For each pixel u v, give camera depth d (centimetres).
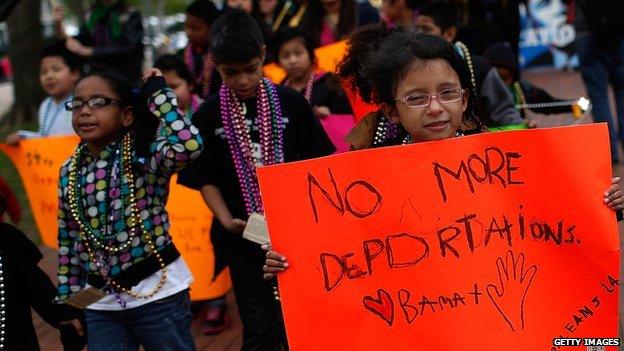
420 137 275
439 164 270
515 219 269
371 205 269
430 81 270
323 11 672
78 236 355
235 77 393
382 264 268
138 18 754
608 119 779
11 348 325
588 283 267
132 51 739
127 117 354
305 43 529
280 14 761
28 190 585
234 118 399
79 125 348
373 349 267
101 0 752
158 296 346
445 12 541
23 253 333
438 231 269
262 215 371
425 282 268
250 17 398
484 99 461
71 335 342
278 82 585
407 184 269
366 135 311
